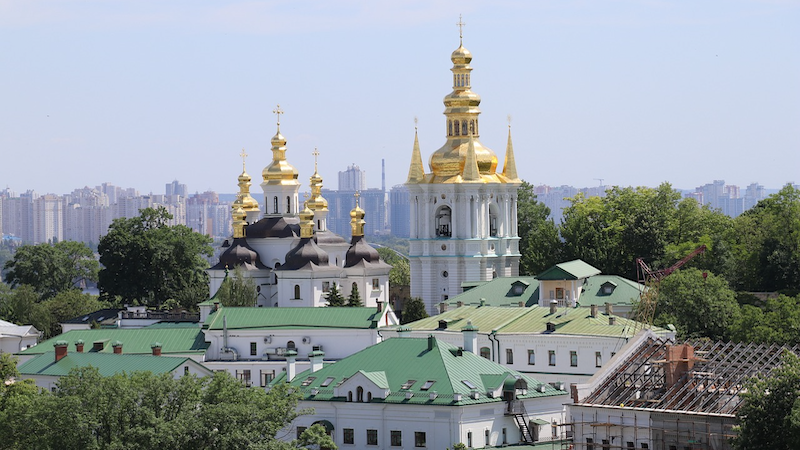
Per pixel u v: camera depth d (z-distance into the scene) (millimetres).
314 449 186125
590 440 178500
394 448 192125
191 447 175375
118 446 173500
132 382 183000
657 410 174250
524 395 194875
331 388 198625
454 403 188000
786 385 161250
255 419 178625
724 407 173125
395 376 196625
